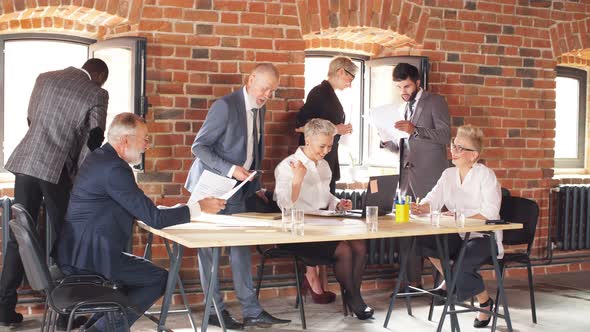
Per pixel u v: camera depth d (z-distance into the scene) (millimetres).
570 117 7746
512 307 5773
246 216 4625
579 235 7094
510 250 6930
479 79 6703
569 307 5793
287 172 4965
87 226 3814
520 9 6855
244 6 5812
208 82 5734
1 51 5613
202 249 4758
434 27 6504
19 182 4855
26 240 3422
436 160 5816
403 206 4566
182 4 5648
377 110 5871
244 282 4875
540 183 7016
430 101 5801
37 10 5340
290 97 5973
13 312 4996
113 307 3580
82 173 3871
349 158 6742
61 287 3695
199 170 4906
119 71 5543
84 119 4848
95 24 5742
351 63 5664
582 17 7129
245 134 4867
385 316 5422
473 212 4977
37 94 4867
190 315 4535
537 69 6965
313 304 5738
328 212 4848
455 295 4805
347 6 6145
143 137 3990
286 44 5949
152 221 3842
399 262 6320
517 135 6898
